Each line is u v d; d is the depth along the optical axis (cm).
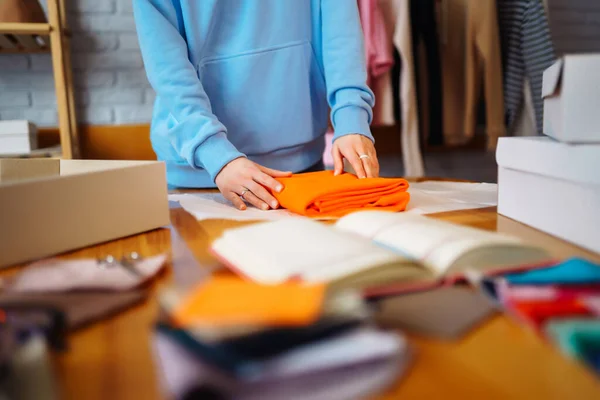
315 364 23
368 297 35
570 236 55
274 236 45
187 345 24
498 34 181
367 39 170
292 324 26
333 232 44
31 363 26
